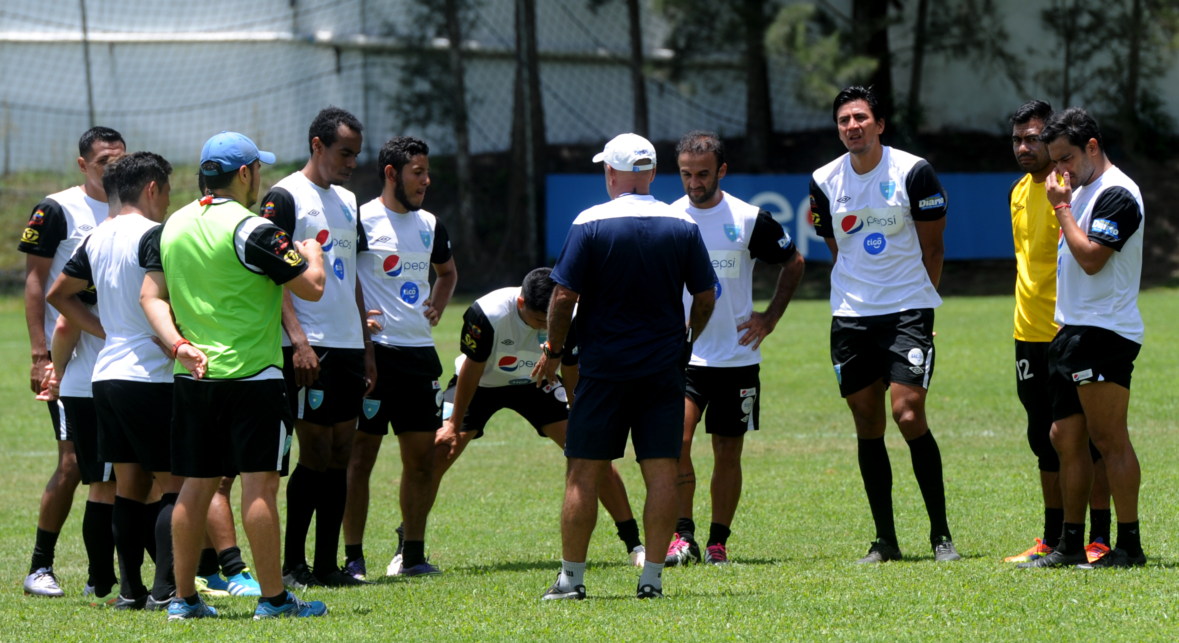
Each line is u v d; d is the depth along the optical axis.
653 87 125.69
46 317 21.16
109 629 15.48
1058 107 120.56
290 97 116.94
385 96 107.62
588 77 125.00
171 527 16.22
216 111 116.50
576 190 104.56
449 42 107.62
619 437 16.64
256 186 16.77
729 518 21.61
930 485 19.80
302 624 15.38
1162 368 46.69
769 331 21.70
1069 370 17.84
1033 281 19.50
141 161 17.97
